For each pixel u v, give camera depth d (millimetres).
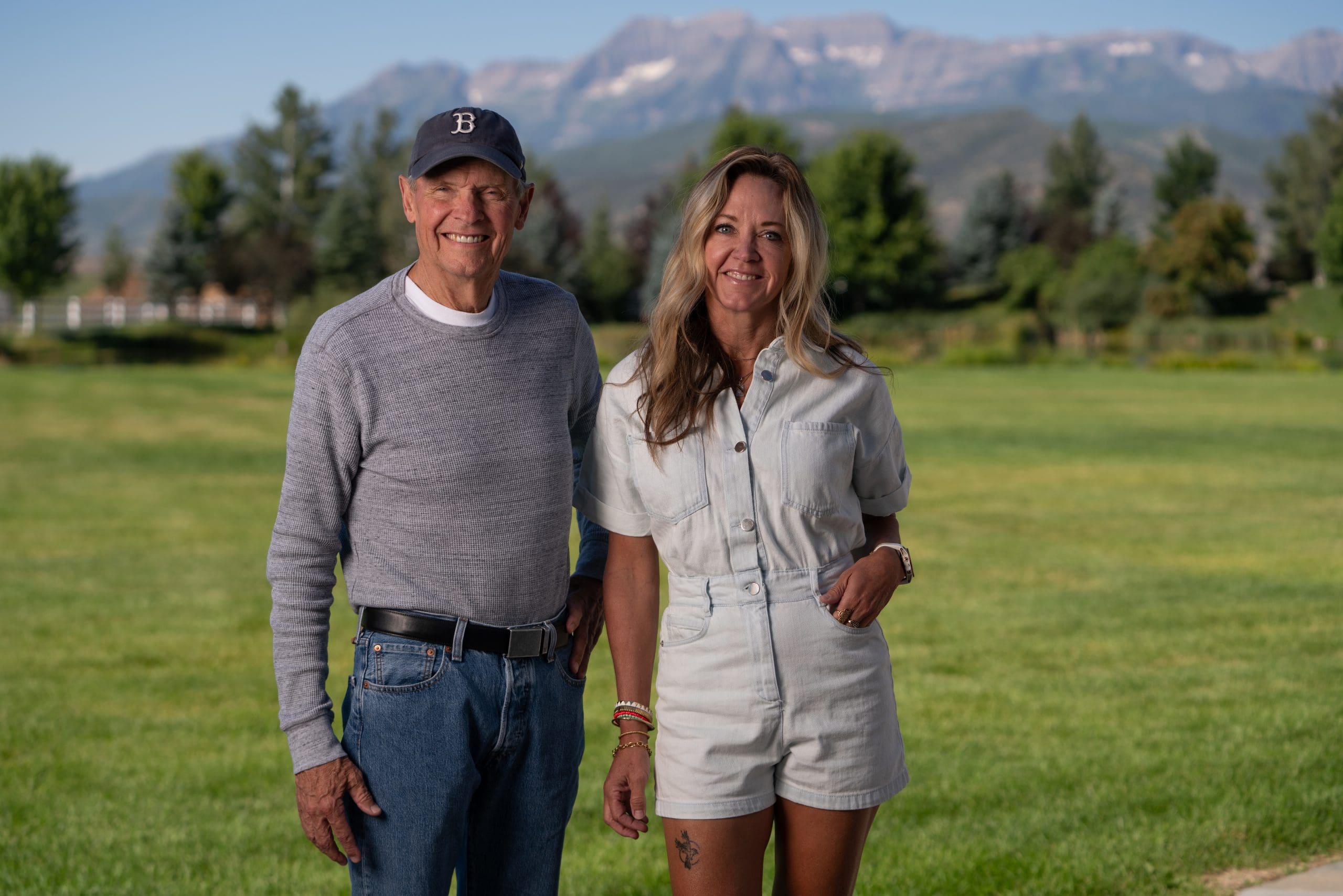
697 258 2330
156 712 5797
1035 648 6809
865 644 2346
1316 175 82250
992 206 81312
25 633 7434
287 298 67562
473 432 2334
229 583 9070
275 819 4352
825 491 2314
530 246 66750
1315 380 35688
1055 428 20625
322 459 2312
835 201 68062
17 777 4816
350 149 79625
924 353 50625
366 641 2344
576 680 2559
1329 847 3762
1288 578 8844
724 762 2275
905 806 4336
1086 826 4027
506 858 2506
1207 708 5520
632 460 2377
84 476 15039
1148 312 63312
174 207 74812
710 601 2309
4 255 61688
